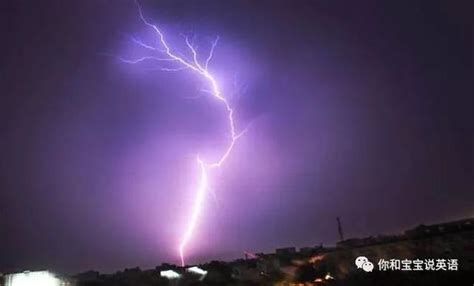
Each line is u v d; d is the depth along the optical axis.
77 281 34.88
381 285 23.72
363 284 24.72
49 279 32.91
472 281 21.53
